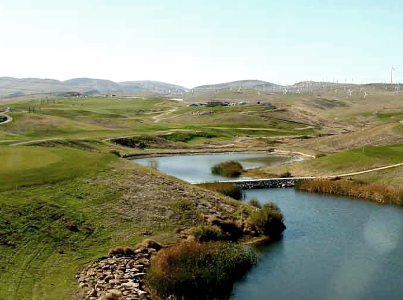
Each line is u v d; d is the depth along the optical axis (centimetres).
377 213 5147
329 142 12144
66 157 5691
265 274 3291
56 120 15062
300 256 3669
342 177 6906
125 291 2758
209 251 3272
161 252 3275
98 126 16325
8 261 2967
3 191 3950
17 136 11900
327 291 3020
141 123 18550
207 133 15738
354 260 3594
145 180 5062
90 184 4612
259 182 6900
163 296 2798
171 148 13112
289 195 6247
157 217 4159
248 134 16850
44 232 3472
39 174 4603
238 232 4169
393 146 8388
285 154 11862
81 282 2841
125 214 4097
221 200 4969
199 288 2875
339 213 5153
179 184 5219
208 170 8938
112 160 5866
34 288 2688
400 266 3469
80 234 3581
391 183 6334
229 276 3127
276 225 4319
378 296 2961
